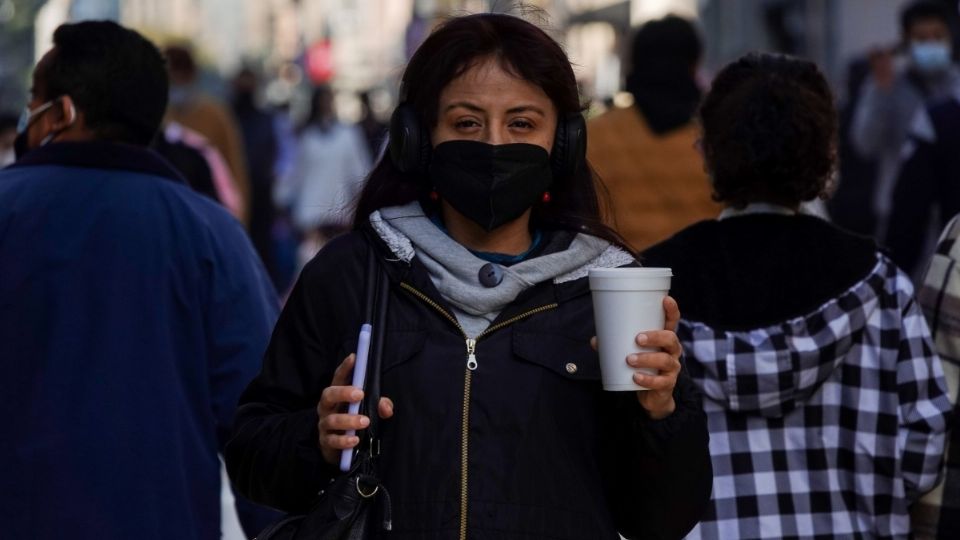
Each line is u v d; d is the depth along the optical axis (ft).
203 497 16.38
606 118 24.50
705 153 16.48
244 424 13.00
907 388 15.47
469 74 12.70
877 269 15.57
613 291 11.66
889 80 41.52
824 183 16.10
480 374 12.30
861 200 43.19
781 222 15.81
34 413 15.90
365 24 212.64
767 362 15.28
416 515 11.98
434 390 12.23
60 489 15.69
